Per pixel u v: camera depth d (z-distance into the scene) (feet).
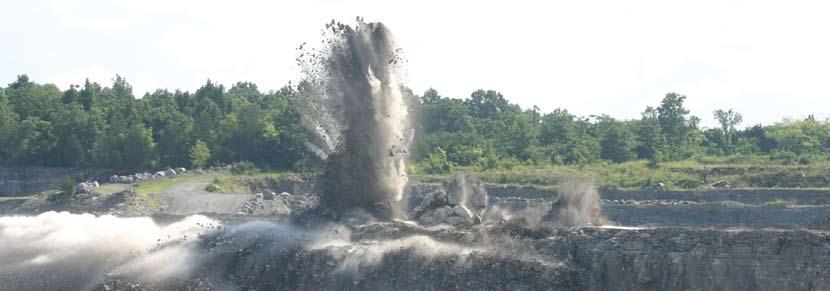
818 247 239.50
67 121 623.36
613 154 585.63
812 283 237.66
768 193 454.81
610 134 591.37
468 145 601.62
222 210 472.85
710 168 505.25
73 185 505.25
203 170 582.76
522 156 596.70
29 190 590.96
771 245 243.81
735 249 246.88
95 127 625.41
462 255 268.41
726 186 480.23
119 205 477.77
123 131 611.06
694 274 249.14
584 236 266.57
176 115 648.79
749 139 654.94
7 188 592.60
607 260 259.19
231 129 615.98
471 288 260.62
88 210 479.00
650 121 610.24
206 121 631.56
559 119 651.66
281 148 591.37
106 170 593.42
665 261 253.24
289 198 495.00
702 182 489.26
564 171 532.32
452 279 263.49
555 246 267.39
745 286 243.60
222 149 602.85
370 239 287.69
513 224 283.38
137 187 525.75
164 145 609.01
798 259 240.32
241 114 650.43
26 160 606.14
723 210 429.38
